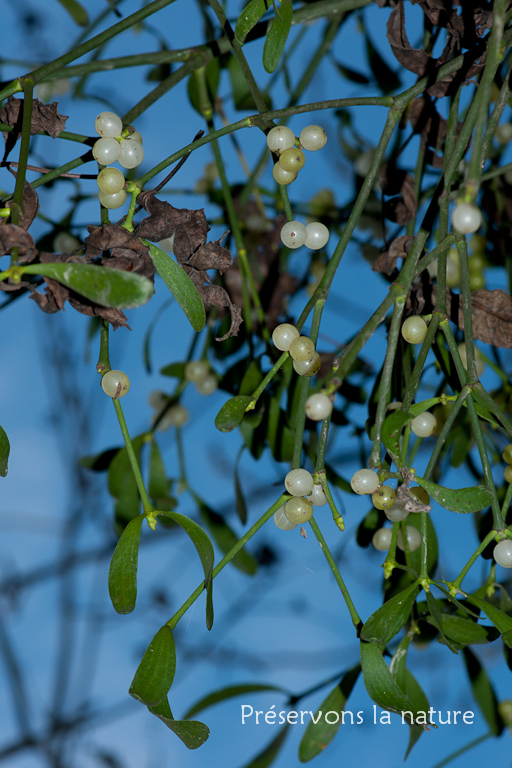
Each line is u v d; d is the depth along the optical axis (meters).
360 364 0.96
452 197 0.92
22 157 0.75
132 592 0.74
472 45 0.82
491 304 0.82
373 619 0.74
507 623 0.74
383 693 0.74
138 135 0.78
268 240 0.97
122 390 0.76
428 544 0.83
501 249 0.96
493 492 0.75
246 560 0.95
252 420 0.86
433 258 0.77
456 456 0.90
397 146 0.89
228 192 0.91
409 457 0.87
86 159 0.78
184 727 0.72
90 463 0.94
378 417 0.76
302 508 0.76
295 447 0.77
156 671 0.73
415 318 0.78
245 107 1.01
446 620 0.77
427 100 0.87
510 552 0.76
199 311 0.76
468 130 0.79
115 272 0.72
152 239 0.77
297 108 0.79
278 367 0.76
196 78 0.94
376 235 1.05
